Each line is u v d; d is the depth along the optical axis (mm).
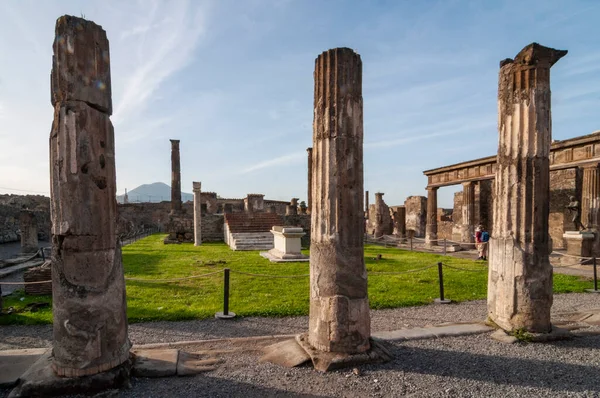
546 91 5719
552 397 3832
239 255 16266
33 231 16438
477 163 18781
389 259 15039
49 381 3844
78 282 3902
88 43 3947
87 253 3936
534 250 5641
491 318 6141
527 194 5668
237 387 4031
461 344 5355
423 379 4219
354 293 4684
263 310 7156
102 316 4008
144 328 6195
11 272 11844
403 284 9789
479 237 15352
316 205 4848
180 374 4316
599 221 13586
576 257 13648
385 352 4855
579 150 13844
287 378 4242
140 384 4117
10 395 3805
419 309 7539
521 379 4230
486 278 10727
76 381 3850
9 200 28328
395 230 32125
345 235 4684
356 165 4762
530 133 5668
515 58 5875
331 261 4676
